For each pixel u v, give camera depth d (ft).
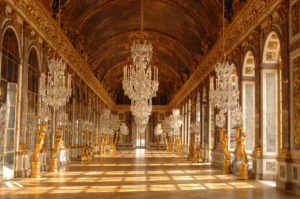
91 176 49.55
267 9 44.83
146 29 106.01
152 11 91.35
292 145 37.78
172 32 103.45
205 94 92.53
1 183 40.63
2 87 41.98
